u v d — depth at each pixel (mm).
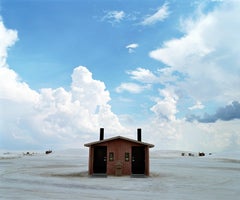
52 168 36312
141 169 27391
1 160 60844
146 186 18734
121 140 27406
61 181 21266
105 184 19641
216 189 17656
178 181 21984
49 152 138625
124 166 26891
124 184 19734
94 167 27859
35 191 15852
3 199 13281
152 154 137500
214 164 51344
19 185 18562
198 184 20188
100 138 29516
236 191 16859
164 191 16516
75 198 13695
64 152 164500
